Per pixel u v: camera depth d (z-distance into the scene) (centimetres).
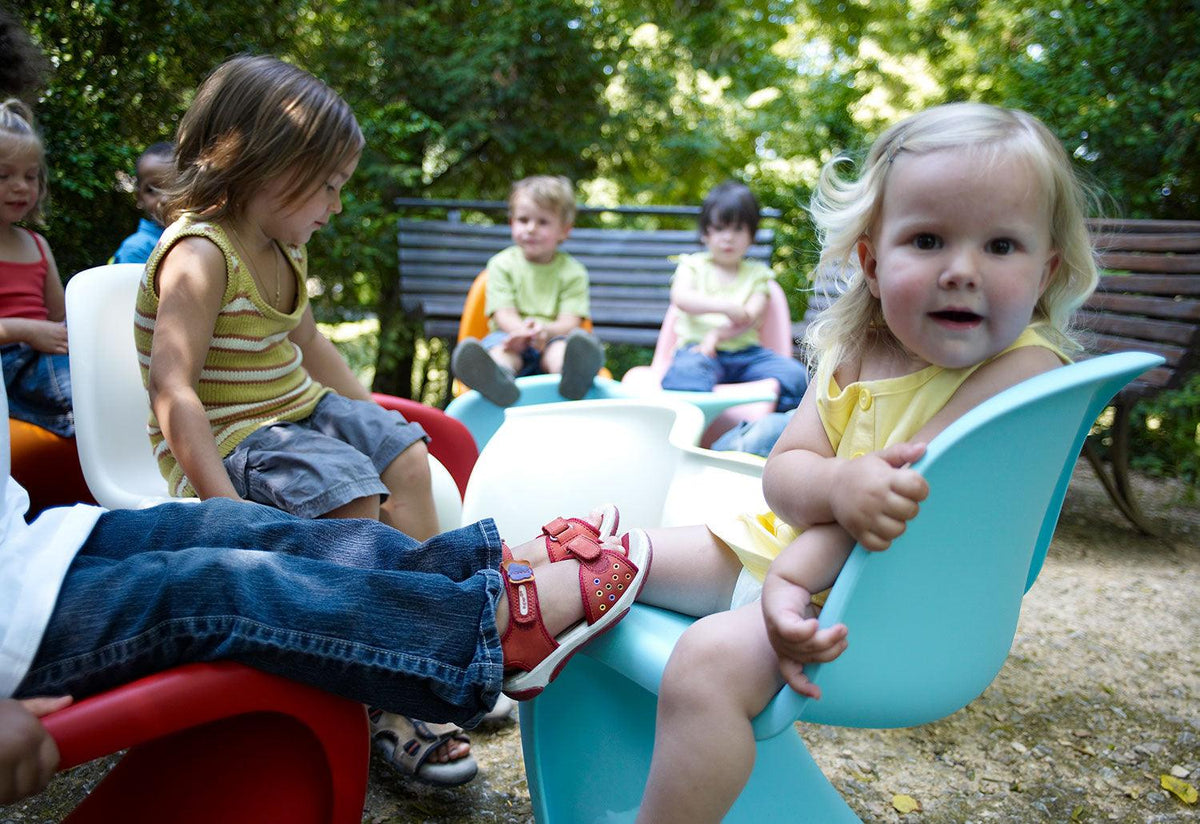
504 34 466
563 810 128
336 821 100
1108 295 320
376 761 159
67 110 289
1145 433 413
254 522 109
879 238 101
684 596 117
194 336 141
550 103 502
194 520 108
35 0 286
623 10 542
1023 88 446
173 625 90
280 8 385
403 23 442
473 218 553
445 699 98
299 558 102
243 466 148
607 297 431
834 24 704
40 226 290
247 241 153
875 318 112
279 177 148
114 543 105
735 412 288
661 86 521
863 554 89
